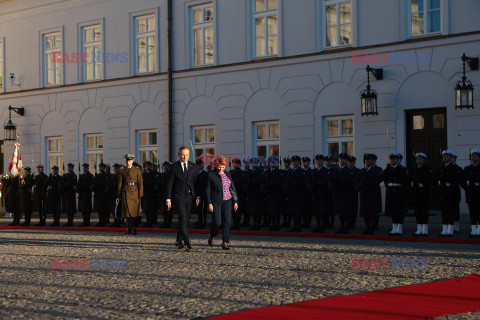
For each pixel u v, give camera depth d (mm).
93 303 6613
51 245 12562
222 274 8352
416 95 18109
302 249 11000
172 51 23234
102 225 17547
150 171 17078
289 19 20547
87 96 25422
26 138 27188
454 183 12633
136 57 24312
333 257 9820
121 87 24500
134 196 14742
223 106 21969
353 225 14664
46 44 26812
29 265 9641
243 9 21562
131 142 24281
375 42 18875
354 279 7746
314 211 14000
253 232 14406
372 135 18844
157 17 23547
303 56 20094
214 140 22359
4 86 27875
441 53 17688
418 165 13031
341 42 19688
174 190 11195
